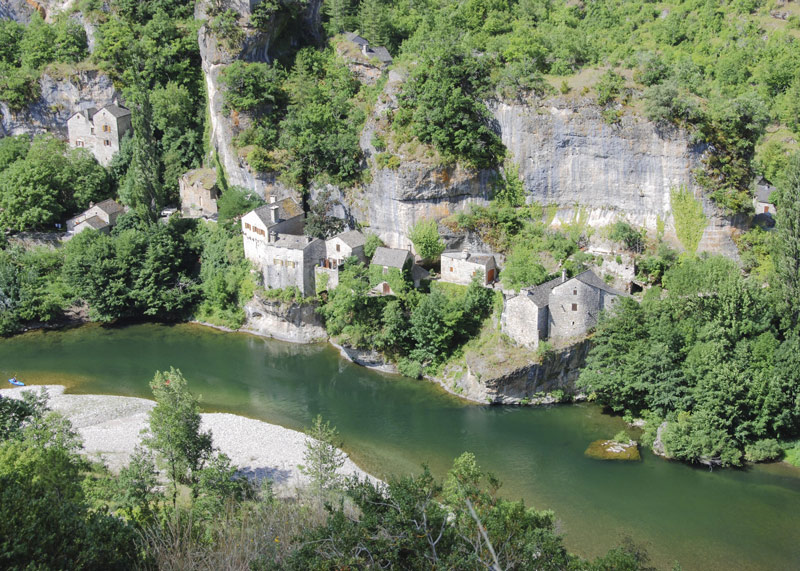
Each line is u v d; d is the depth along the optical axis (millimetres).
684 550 63844
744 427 77125
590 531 66312
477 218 104688
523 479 74250
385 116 109000
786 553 63625
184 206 125625
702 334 81688
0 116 136625
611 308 87750
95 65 134875
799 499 70812
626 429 83312
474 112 104125
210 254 115875
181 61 134125
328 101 121438
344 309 99938
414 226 106250
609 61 104250
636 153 98375
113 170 130875
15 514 42406
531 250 101688
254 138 119000
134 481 60844
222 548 44750
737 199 95125
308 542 39875
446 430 83938
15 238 120312
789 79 120062
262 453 78375
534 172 103938
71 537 43875
